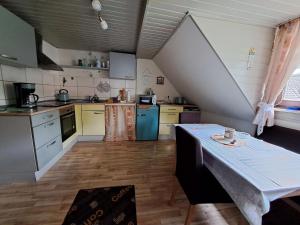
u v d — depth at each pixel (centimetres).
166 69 361
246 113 250
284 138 191
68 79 357
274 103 216
